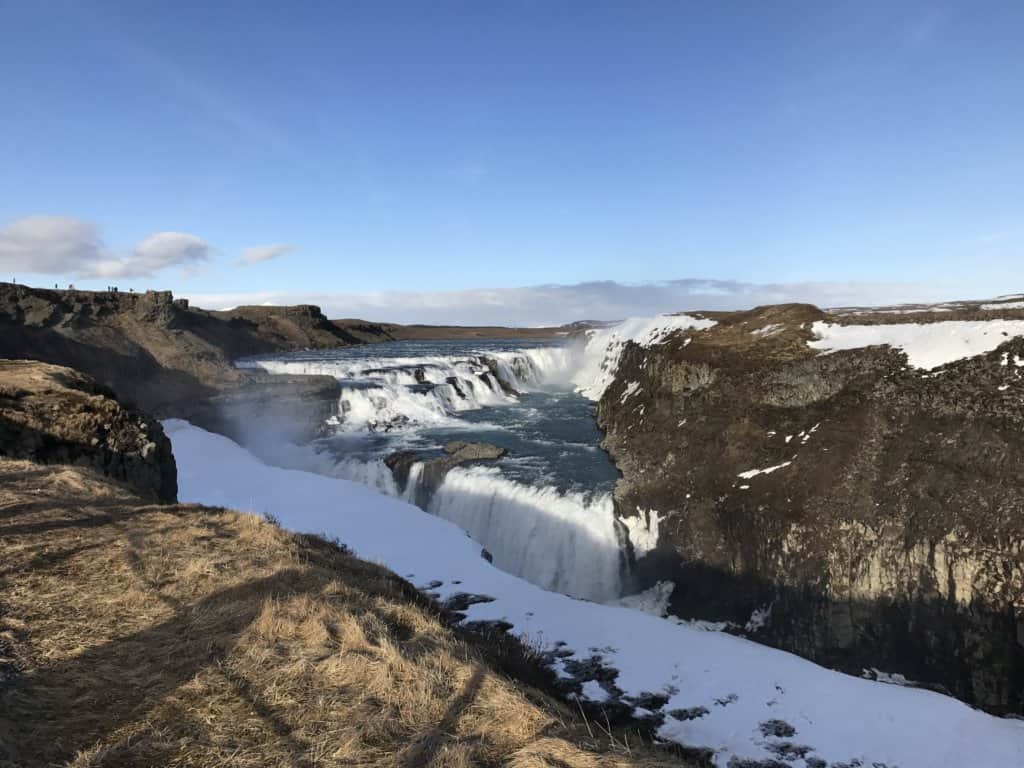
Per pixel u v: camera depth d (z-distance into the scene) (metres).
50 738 4.51
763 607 25.36
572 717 6.22
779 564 25.23
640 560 29.84
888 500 23.94
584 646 14.50
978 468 22.91
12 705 4.82
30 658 5.64
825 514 24.92
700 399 36.31
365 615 7.17
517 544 32.06
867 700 13.73
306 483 29.56
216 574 8.18
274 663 5.86
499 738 5.05
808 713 12.69
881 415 27.42
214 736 4.72
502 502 33.25
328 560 10.81
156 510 11.38
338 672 5.76
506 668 10.26
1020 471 21.91
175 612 6.94
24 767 4.11
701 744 10.93
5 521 9.62
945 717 13.34
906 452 25.22
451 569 19.31
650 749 5.75
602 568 29.80
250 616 6.86
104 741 4.54
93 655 5.87
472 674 6.00
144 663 5.77
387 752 4.68
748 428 31.73
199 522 10.80
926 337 30.70
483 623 15.08
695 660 14.53
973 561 20.83
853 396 29.52
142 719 4.88
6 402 17.44
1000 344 27.31
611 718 11.15
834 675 15.02
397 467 38.41
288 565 8.79
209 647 6.08
